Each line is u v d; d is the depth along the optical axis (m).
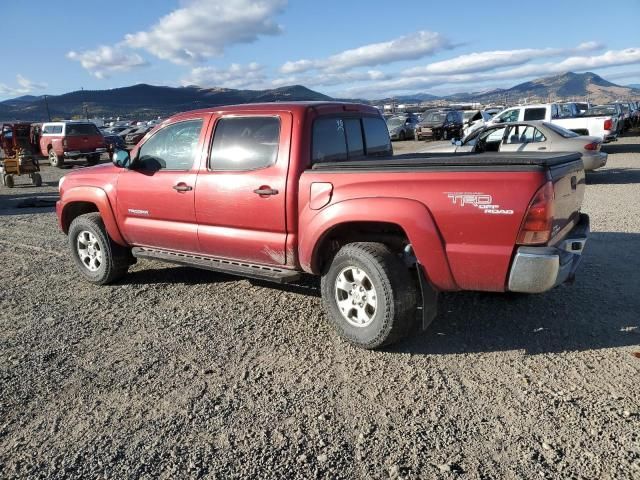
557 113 17.44
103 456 2.77
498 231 3.41
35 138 24.55
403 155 5.29
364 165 3.85
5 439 2.96
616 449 2.69
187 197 4.79
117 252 5.64
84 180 5.71
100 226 5.63
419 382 3.46
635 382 3.35
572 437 2.80
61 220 6.11
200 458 2.73
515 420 2.98
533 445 2.75
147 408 3.23
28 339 4.34
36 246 7.97
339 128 4.68
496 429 2.90
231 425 3.02
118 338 4.31
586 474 2.51
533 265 3.35
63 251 7.57
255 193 4.34
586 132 16.06
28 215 11.16
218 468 2.65
